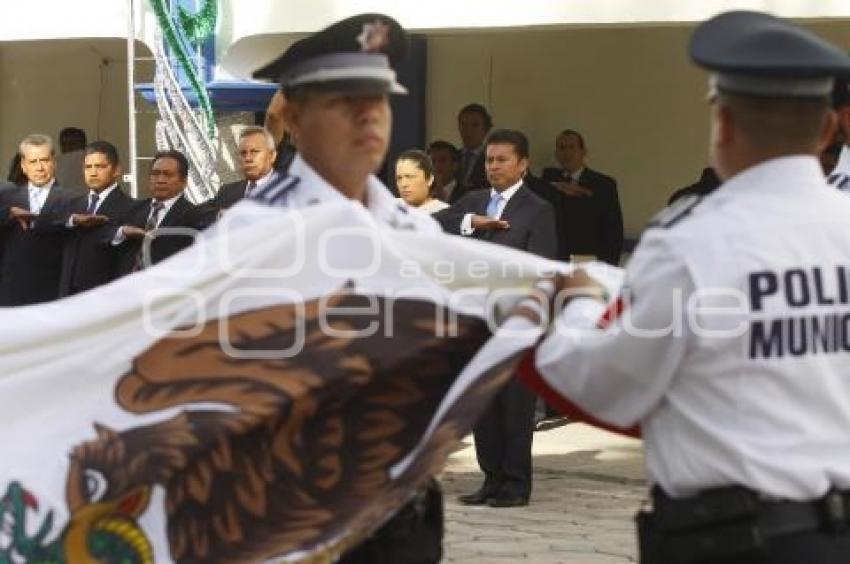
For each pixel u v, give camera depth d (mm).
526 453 8852
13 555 3760
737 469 3451
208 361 3807
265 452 3793
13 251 10797
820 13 9203
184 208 9906
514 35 13117
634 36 12766
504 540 7918
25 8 11641
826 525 3461
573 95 13031
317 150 3896
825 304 3521
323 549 3770
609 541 7887
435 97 13258
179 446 3766
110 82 14391
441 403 3855
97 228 10273
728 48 3541
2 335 3779
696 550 3475
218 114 11281
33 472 3771
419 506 4008
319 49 3867
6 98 14836
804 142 3574
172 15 10977
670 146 12734
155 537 3756
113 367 3818
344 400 3820
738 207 3543
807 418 3498
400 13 10289
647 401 3586
